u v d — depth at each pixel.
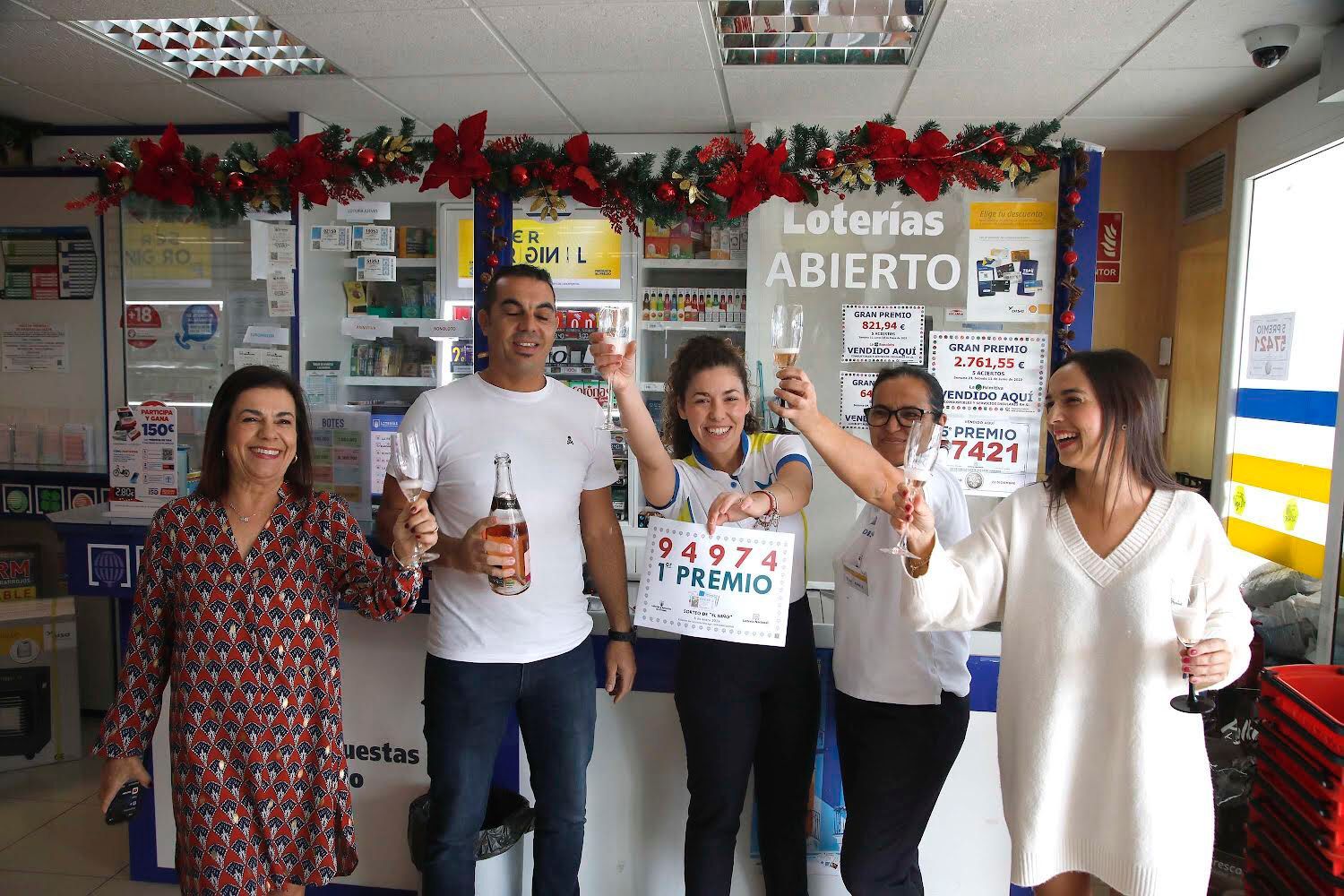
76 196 4.29
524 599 1.88
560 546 1.93
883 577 1.77
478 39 3.16
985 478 2.41
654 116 4.10
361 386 4.68
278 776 1.66
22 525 4.35
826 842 2.32
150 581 1.67
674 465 1.89
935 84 3.58
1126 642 1.44
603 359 1.75
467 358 4.45
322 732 1.72
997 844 2.27
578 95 3.80
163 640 1.70
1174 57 3.22
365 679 2.46
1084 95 3.68
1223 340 3.93
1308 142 3.32
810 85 3.62
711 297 4.28
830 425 1.43
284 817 1.67
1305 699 1.50
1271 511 3.62
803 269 2.45
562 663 1.92
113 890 2.62
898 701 1.74
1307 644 3.26
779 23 3.11
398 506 1.96
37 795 3.30
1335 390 3.20
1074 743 1.48
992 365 2.38
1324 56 2.98
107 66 3.50
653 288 4.35
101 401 4.36
